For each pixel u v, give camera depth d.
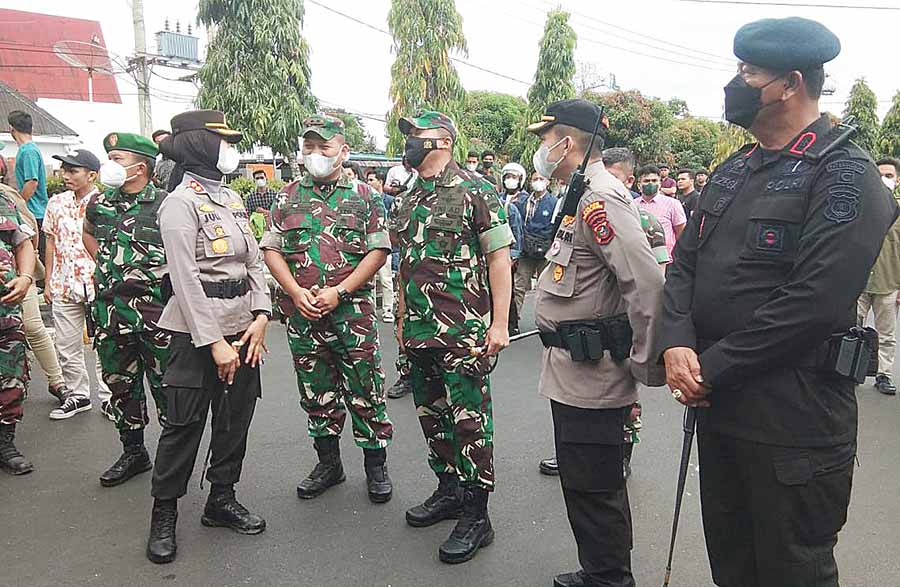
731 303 1.87
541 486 3.69
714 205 1.97
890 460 4.07
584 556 2.52
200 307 2.84
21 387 3.87
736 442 1.90
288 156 11.10
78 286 4.59
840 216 1.68
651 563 2.93
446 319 2.96
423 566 2.90
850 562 2.93
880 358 5.45
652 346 2.21
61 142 20.22
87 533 3.15
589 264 2.40
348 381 3.47
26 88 26.95
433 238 2.96
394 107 12.27
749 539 2.03
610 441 2.41
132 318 3.52
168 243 2.83
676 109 31.25
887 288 5.29
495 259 2.98
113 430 4.45
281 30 10.50
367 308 3.46
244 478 3.77
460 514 3.31
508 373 6.00
